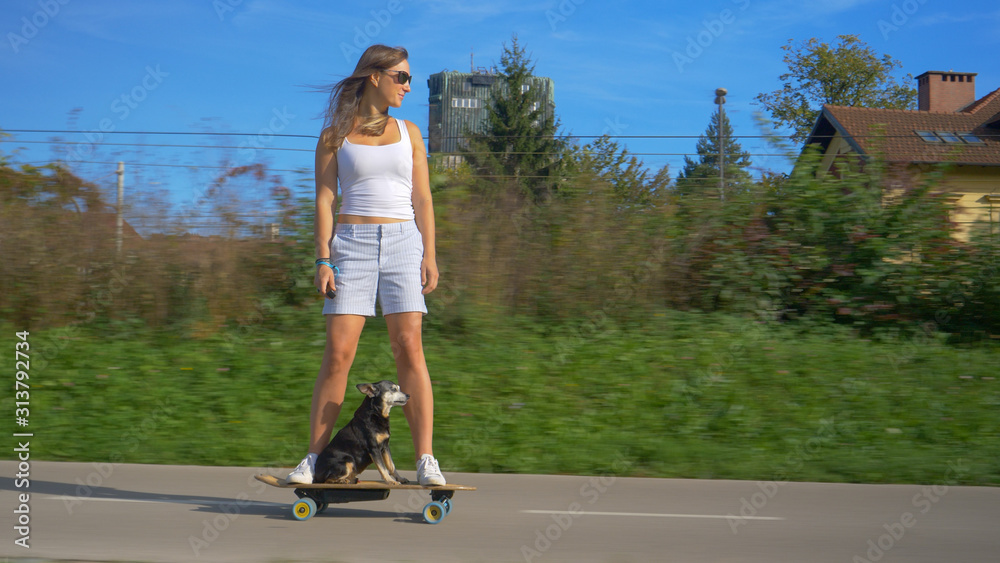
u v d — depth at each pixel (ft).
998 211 36.63
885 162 37.78
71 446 20.53
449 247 33.27
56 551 11.16
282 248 34.09
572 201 36.04
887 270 34.50
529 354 29.53
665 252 35.60
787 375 26.76
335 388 13.25
